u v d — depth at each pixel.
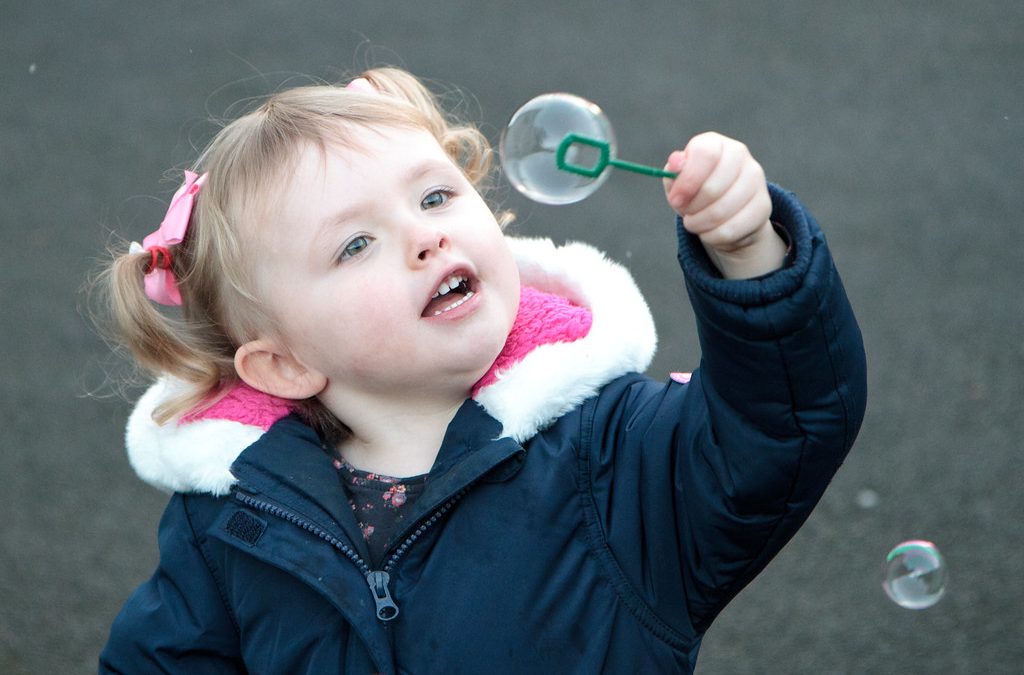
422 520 1.91
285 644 1.98
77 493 4.32
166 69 7.74
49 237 6.00
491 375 1.97
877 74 7.19
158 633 2.09
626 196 6.05
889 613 3.57
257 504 2.00
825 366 1.68
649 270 5.40
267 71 7.50
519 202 5.98
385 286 1.90
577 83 7.11
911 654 3.42
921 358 4.71
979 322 4.91
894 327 4.91
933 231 5.58
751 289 1.62
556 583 1.87
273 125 2.04
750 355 1.66
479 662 1.87
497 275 1.94
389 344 1.91
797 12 8.12
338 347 1.96
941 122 6.60
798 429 1.70
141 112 7.22
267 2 8.73
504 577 1.88
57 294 5.55
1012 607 3.53
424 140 2.01
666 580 1.86
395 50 7.67
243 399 2.12
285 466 2.02
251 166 2.03
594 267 2.10
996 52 7.41
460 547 1.91
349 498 2.02
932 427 4.32
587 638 1.86
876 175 6.08
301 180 1.97
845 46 7.57
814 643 3.49
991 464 4.12
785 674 3.39
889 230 5.61
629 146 6.40
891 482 4.07
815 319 1.65
